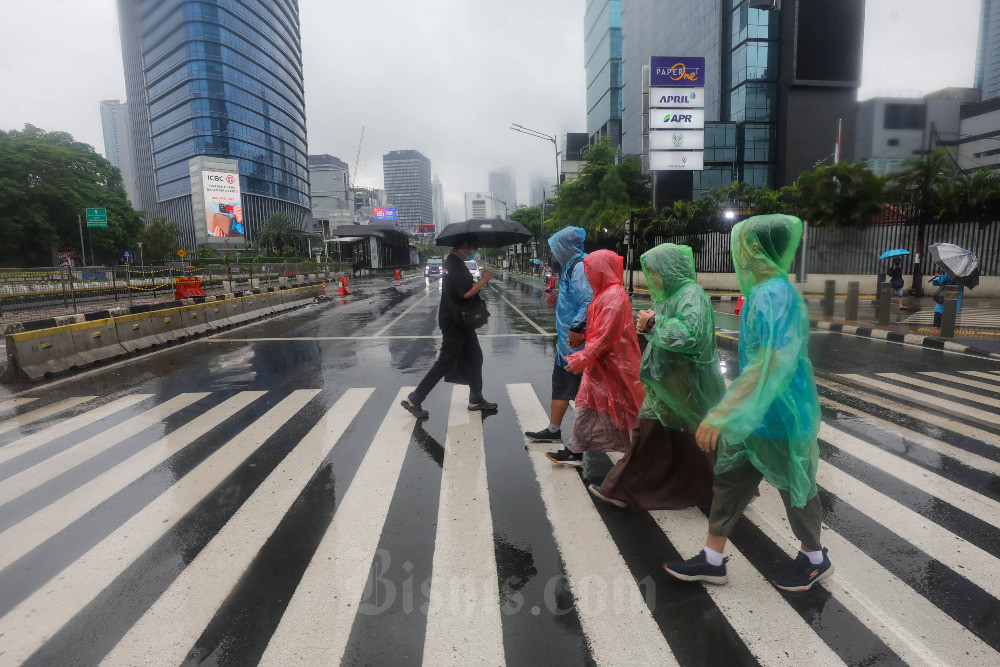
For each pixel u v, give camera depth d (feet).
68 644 7.18
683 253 9.81
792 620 7.46
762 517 10.49
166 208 391.04
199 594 8.26
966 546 9.34
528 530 10.09
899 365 25.46
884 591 8.08
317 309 61.98
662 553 9.24
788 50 139.44
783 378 6.97
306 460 13.91
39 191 159.63
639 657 6.79
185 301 43.11
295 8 441.68
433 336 37.14
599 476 12.60
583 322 13.20
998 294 61.52
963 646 6.89
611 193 138.10
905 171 69.56
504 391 21.16
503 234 16.85
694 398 9.93
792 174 141.79
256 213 371.15
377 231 218.18
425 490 11.94
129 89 431.02
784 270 7.39
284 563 9.09
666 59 99.45
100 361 28.60
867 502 11.07
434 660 6.76
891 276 63.62
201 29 338.95
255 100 373.61
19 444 15.60
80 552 9.56
